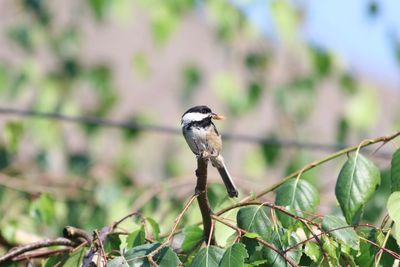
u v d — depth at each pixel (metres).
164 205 8.91
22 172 11.11
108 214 9.87
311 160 12.28
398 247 5.49
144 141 13.57
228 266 5.03
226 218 5.88
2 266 6.29
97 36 18.89
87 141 13.50
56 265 6.10
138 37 19.16
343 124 12.78
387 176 9.26
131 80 17.77
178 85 14.77
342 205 5.67
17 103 13.29
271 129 12.83
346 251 5.23
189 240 5.74
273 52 13.19
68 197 10.50
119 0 13.02
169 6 12.59
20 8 14.54
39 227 9.41
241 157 14.29
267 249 5.34
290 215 5.39
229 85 12.98
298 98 12.92
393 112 15.37
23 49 14.13
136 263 5.22
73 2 15.51
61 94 13.69
